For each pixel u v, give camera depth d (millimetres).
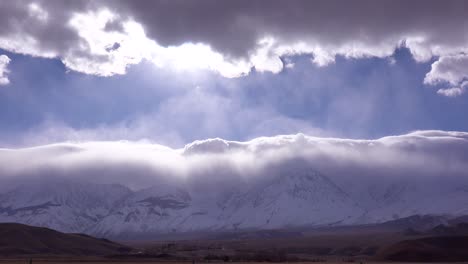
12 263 182500
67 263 196000
